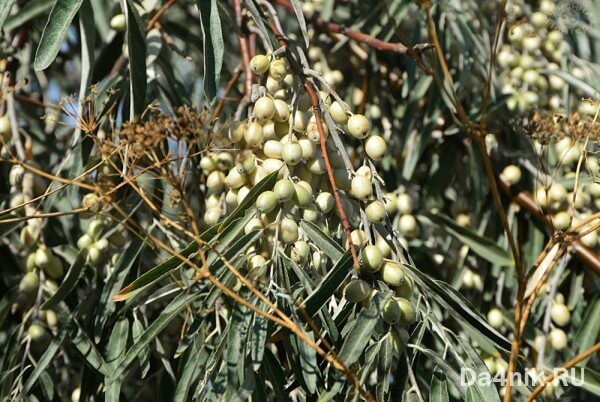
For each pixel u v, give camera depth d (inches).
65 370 39.7
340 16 46.9
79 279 37.8
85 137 38.0
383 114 45.7
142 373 34.9
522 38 43.8
